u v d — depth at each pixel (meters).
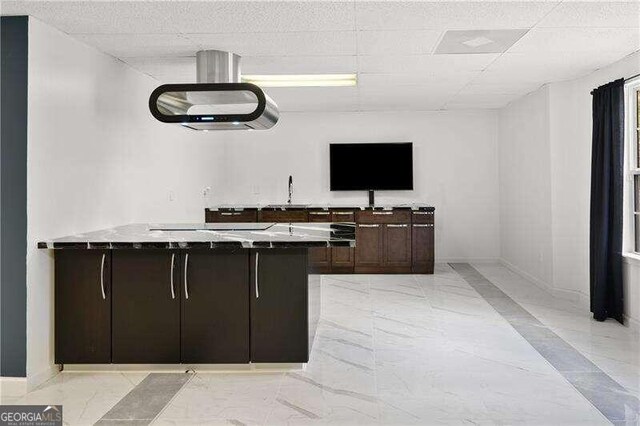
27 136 3.07
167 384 3.14
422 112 7.68
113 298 3.33
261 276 3.28
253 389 3.04
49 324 3.29
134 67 4.52
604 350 3.70
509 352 3.67
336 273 6.91
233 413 2.71
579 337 4.02
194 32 3.56
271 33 3.62
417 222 6.85
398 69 4.81
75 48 3.60
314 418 2.64
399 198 7.75
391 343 3.90
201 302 3.31
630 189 4.45
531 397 2.88
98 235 3.47
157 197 5.06
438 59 4.43
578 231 5.20
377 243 6.88
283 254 3.28
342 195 7.77
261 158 7.78
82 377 3.29
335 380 3.17
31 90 3.10
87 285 3.33
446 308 4.97
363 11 3.20
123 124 4.34
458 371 3.30
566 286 5.38
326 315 4.73
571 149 5.28
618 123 4.29
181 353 3.32
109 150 4.09
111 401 2.90
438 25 3.49
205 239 3.22
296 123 7.75
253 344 3.29
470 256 7.72
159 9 3.09
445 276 6.67
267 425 2.57
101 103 3.96
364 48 4.05
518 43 3.93
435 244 7.75
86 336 3.34
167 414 2.71
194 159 6.25
